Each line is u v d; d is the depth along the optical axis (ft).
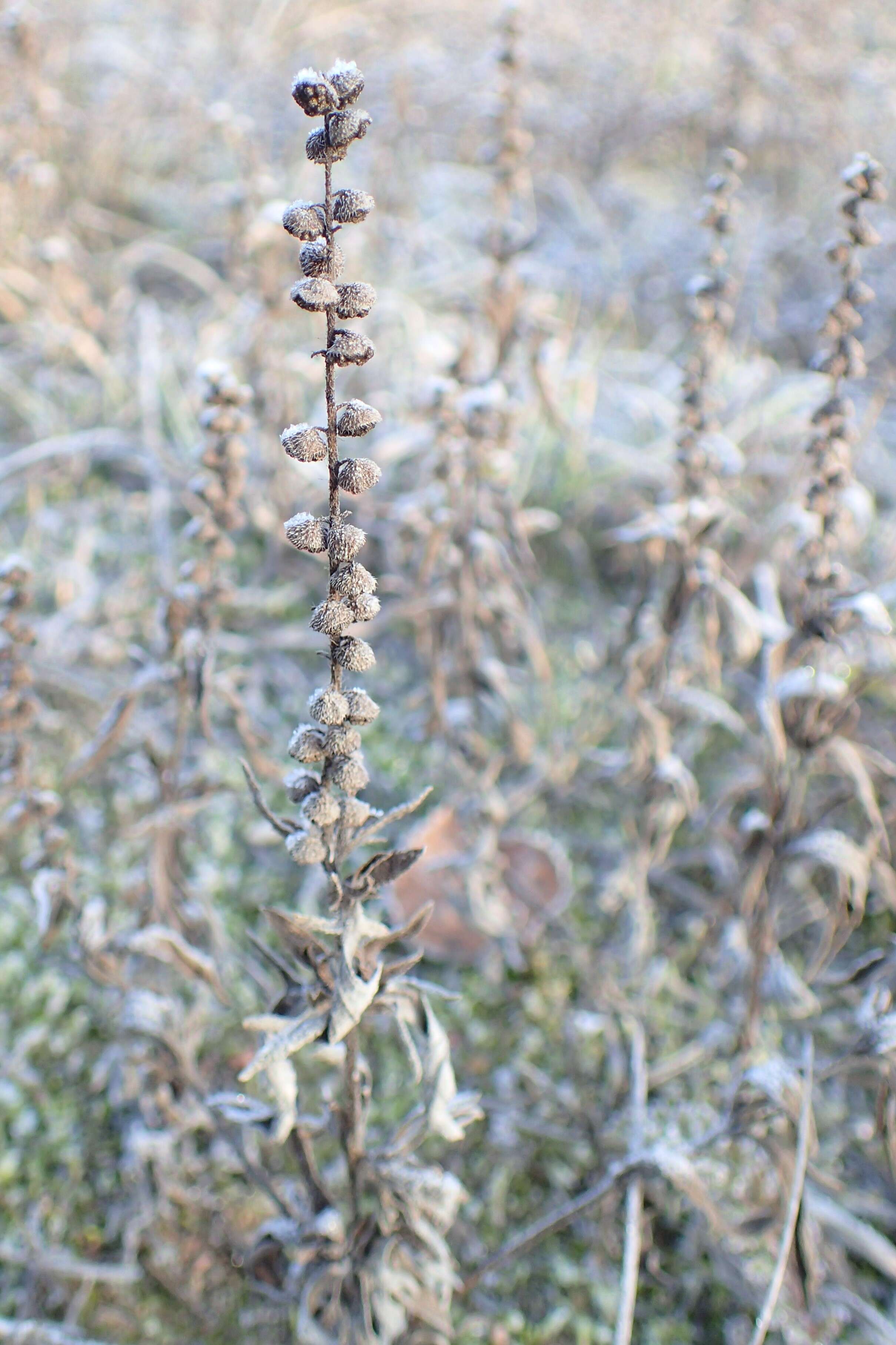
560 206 15.56
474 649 7.96
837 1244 7.15
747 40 14.14
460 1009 8.20
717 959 8.52
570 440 11.09
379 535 10.66
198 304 13.60
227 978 7.97
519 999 8.29
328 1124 5.37
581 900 9.04
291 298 3.35
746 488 10.93
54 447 10.87
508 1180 7.41
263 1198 7.09
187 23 16.48
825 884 9.02
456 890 8.40
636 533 6.98
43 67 13.10
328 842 4.21
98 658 10.08
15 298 12.27
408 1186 5.27
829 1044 8.24
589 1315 6.88
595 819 9.65
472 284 12.73
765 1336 6.79
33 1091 7.62
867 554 11.00
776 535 9.27
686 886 8.87
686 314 13.76
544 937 8.66
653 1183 6.61
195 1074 6.07
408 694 10.28
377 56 15.87
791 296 14.46
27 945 8.32
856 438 5.74
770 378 12.30
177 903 7.02
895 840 9.02
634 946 8.25
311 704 3.85
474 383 7.70
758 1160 7.40
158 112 15.49
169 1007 6.02
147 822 6.46
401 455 10.60
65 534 11.19
